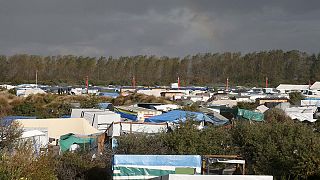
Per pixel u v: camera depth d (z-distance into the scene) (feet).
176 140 64.69
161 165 50.44
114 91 254.06
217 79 413.80
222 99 190.39
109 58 428.97
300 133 60.08
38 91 223.71
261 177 34.24
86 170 57.93
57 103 172.65
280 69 411.34
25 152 44.52
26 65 399.85
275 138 61.31
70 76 404.77
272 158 57.52
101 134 81.56
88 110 114.01
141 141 65.16
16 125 67.87
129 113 121.19
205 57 441.68
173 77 410.31
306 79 374.63
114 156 50.24
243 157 59.72
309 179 53.47
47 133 76.89
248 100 189.06
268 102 174.70
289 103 172.55
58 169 56.44
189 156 50.67
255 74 410.52
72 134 83.30
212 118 110.83
